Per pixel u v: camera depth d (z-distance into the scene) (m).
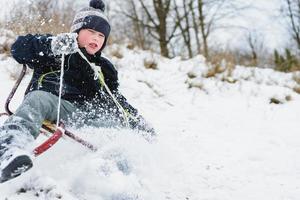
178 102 6.76
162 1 17.78
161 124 5.71
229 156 4.93
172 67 8.59
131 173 3.61
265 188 4.21
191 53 16.67
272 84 8.82
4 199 2.90
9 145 2.84
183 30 18.34
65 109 3.43
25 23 7.02
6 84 5.46
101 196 3.25
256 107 6.91
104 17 3.67
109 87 3.88
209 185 4.25
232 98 7.33
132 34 18.19
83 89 3.57
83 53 3.60
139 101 6.40
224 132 5.69
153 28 17.75
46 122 3.40
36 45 3.38
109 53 8.35
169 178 4.24
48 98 3.30
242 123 6.10
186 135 5.45
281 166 4.68
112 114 3.75
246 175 4.48
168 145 5.00
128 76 7.25
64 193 3.09
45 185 3.10
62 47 3.25
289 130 5.84
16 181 3.12
